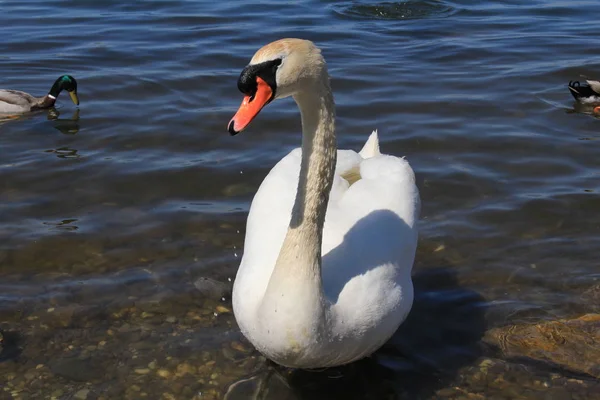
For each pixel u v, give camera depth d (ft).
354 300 6.18
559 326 7.18
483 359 6.88
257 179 9.11
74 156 9.60
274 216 6.75
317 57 5.70
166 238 8.14
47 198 8.74
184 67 12.51
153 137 10.09
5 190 8.86
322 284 6.05
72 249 7.97
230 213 8.52
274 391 6.57
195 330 7.11
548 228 8.39
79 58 13.03
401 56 13.25
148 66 12.58
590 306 7.39
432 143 9.97
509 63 12.98
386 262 6.46
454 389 6.62
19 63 12.89
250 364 6.79
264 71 5.60
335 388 6.60
